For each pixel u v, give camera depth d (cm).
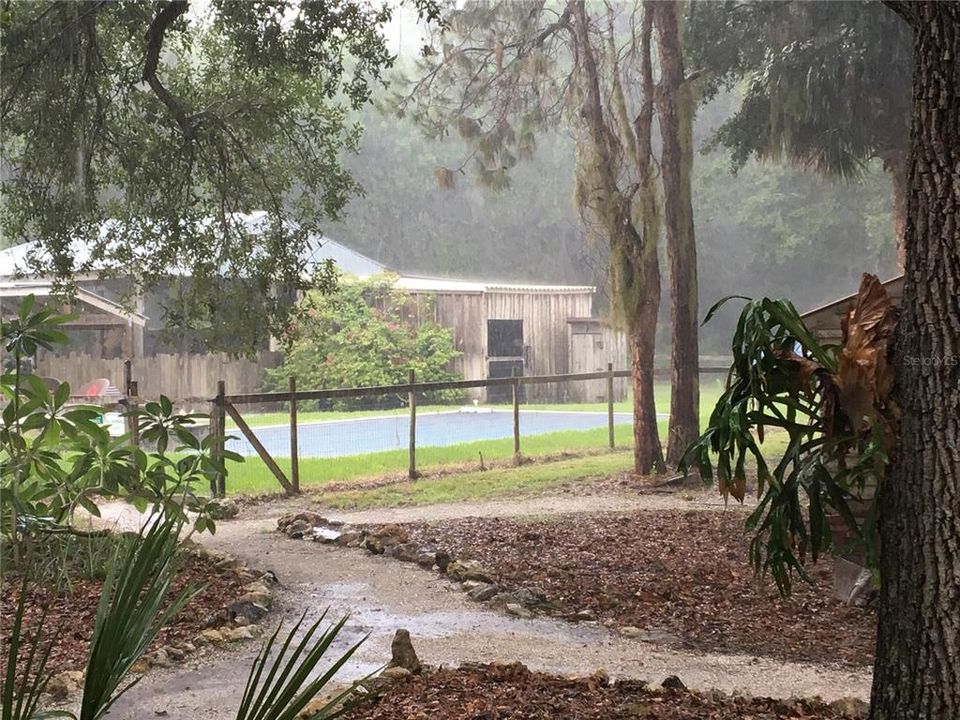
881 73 1442
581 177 1447
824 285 3434
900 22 1409
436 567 806
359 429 2031
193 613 602
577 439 1820
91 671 159
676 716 390
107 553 633
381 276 2553
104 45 1138
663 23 1413
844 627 653
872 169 2838
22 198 1126
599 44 1645
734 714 400
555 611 683
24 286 1702
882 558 329
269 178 1229
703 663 560
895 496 323
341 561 824
